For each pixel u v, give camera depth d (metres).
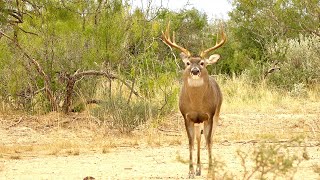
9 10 23.22
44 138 23.11
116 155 19.28
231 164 16.55
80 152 19.98
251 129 24.30
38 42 25.08
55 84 25.59
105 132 23.45
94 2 24.95
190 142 15.73
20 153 19.95
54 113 25.23
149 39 26.53
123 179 14.82
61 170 16.58
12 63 25.36
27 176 15.57
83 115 25.31
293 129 24.22
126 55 26.38
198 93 15.59
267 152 11.89
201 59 15.80
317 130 23.73
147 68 26.14
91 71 25.23
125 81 26.20
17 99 26.36
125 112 23.72
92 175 15.59
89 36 24.78
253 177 14.16
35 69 25.80
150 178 15.01
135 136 23.16
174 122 25.12
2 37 25.36
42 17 24.42
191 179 14.91
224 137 22.31
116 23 24.91
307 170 15.30
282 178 13.83
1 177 15.44
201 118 15.91
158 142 21.53
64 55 25.59
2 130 23.67
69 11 24.28
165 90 25.34
